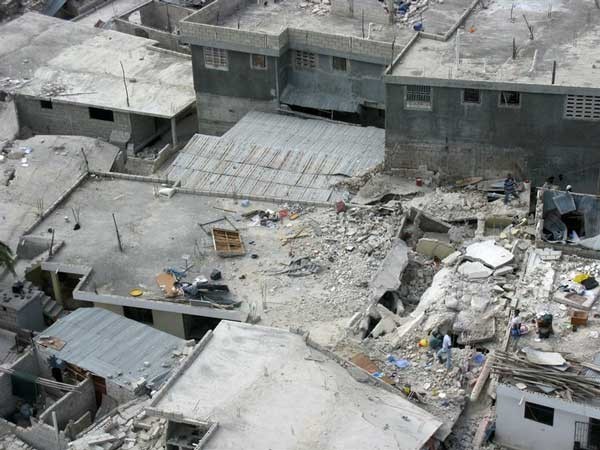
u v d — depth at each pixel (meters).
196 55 61.09
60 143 62.44
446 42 56.22
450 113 51.94
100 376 40.75
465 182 53.50
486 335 40.44
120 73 67.94
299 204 52.06
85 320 44.03
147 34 75.12
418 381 38.62
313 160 55.81
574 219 48.44
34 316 46.56
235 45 59.50
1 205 57.47
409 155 53.88
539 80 50.59
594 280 41.12
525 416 35.16
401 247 47.31
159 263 47.84
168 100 64.31
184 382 37.28
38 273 48.75
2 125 66.62
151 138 66.00
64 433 38.97
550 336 38.09
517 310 40.03
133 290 45.97
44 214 51.81
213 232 49.38
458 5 62.69
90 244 49.41
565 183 52.59
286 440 34.47
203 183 55.34
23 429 39.88
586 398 34.16
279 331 39.84
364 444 34.34
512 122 51.38
